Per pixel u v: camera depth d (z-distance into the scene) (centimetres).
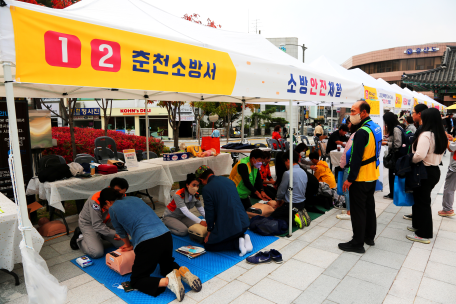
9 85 177
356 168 334
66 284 284
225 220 340
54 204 362
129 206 281
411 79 1792
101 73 193
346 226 443
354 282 286
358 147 331
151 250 263
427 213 375
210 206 343
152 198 581
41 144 526
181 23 348
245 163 467
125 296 262
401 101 826
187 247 356
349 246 358
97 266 321
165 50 225
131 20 284
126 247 312
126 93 561
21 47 163
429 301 253
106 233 344
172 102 1102
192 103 1436
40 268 198
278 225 406
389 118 511
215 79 263
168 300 256
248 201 489
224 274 301
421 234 379
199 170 373
